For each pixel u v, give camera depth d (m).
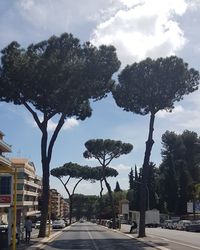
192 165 130.88
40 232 44.19
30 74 41.03
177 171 124.19
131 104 49.94
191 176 127.94
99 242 39.59
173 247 32.47
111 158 86.31
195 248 31.28
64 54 41.91
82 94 44.41
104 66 42.97
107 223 95.12
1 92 42.41
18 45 42.38
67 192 123.12
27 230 36.41
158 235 54.00
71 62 42.00
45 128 44.34
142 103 49.44
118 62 43.81
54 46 41.81
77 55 42.75
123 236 50.84
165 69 47.88
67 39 42.00
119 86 49.66
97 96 46.16
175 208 119.25
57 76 41.28
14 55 41.53
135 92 49.00
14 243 22.08
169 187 120.06
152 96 48.94
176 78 47.81
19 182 123.00
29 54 41.75
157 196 130.88
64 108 44.09
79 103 46.41
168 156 121.44
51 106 43.84
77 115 48.50
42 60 40.88
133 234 55.94
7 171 23.03
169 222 88.06
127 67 49.06
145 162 49.75
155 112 49.94
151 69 48.12
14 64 41.06
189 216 111.38
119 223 76.38
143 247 33.34
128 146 85.19
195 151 132.38
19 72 41.00
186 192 118.69
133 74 48.47
